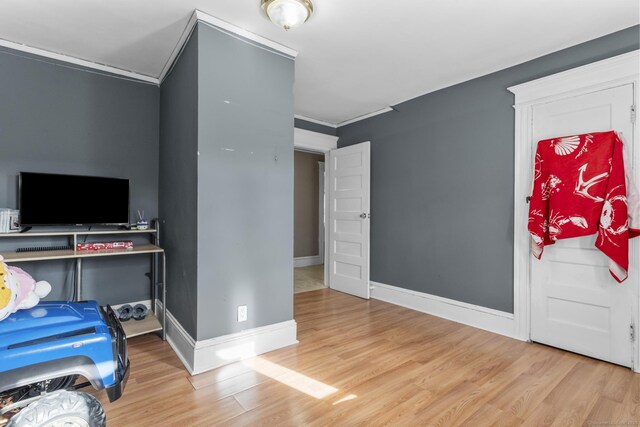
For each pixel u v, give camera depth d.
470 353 2.42
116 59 2.76
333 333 2.82
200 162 2.12
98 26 2.25
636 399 1.82
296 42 2.44
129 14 2.11
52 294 2.70
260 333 2.38
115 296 2.98
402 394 1.87
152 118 3.16
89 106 2.85
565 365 2.23
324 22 2.18
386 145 3.90
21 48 2.53
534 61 2.66
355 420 1.63
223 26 2.19
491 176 2.91
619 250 2.15
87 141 2.84
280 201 2.51
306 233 6.53
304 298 4.00
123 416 1.64
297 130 4.19
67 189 2.58
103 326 1.51
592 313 2.34
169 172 2.79
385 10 2.05
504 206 2.82
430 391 1.90
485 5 2.00
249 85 2.33
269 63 2.44
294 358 2.32
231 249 2.26
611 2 1.96
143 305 2.88
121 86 3.00
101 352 1.43
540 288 2.59
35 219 2.44
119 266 3.00
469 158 3.08
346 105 3.84
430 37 2.37
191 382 1.98
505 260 2.81
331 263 4.52
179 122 2.51
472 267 3.05
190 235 2.23
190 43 2.25
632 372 2.13
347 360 2.29
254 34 2.33
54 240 2.69
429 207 3.42
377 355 2.38
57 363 1.35
